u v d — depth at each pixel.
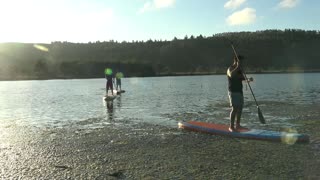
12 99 32.28
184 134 13.13
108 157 10.13
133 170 8.85
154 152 10.57
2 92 44.28
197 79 86.25
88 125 15.74
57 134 13.76
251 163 9.17
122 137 12.84
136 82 71.12
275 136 11.59
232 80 12.48
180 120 16.64
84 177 8.41
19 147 11.62
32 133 14.07
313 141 11.55
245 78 12.52
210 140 11.98
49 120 17.66
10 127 15.66
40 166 9.38
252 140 11.82
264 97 28.58
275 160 9.39
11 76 122.62
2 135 13.76
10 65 145.00
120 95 33.78
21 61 163.50
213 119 16.80
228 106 22.16
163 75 134.62
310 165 8.88
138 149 10.99
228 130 12.74
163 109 21.17
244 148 10.75
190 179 8.06
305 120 15.96
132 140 12.30
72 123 16.44
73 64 136.25
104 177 8.38
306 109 19.89
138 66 139.75
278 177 8.06
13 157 10.34
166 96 31.64
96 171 8.85
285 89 38.88
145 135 13.12
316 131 13.29
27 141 12.53
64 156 10.36
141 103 25.22
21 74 128.88
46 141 12.47
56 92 42.06
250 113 18.69
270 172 8.41
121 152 10.67
